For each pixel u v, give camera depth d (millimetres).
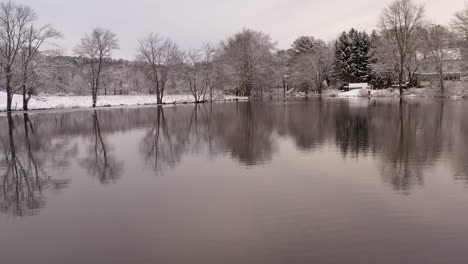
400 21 63625
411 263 6516
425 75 73938
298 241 7418
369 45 93750
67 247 7426
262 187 11227
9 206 10086
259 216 8812
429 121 27156
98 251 7203
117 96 71312
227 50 83312
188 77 71750
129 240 7656
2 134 25562
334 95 88125
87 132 26125
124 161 15688
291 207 9398
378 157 15234
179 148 18547
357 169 13258
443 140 18953
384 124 26203
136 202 10109
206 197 10383
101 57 58875
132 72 111312
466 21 53438
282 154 16344
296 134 22516
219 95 79125
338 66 99000
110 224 8570
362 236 7602
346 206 9391
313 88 102500
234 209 9344
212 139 21391
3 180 12898
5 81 45562
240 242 7422
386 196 10156
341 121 29141
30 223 8789
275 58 92125
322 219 8539
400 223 8250
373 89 91562
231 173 13031
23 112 46812
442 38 60875
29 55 45719
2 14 43250
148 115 41125
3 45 44688
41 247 7449
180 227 8266
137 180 12430
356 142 19047
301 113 38094
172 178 12562
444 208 9148
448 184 11195
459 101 50031
